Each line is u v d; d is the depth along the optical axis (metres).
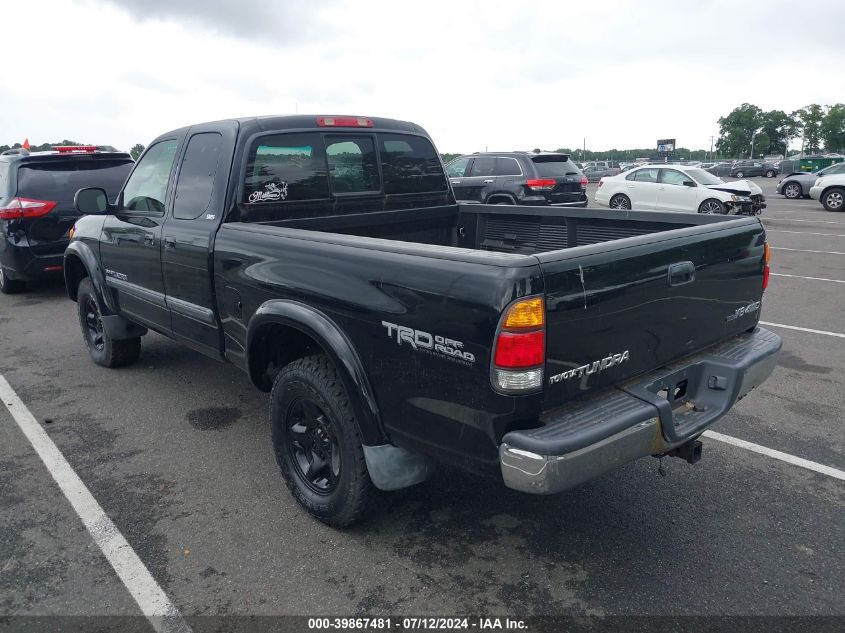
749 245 3.21
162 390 5.05
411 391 2.55
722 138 128.88
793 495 3.46
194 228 3.72
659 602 2.65
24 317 7.45
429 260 2.46
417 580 2.80
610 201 17.78
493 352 2.22
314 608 2.63
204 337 3.87
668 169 16.81
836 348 5.98
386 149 4.36
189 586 2.77
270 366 3.57
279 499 3.46
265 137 3.69
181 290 3.94
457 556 2.96
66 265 5.45
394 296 2.54
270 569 2.88
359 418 2.77
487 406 2.30
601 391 2.58
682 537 3.09
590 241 4.06
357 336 2.73
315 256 2.92
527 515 3.29
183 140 3.99
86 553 3.01
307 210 3.93
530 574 2.83
